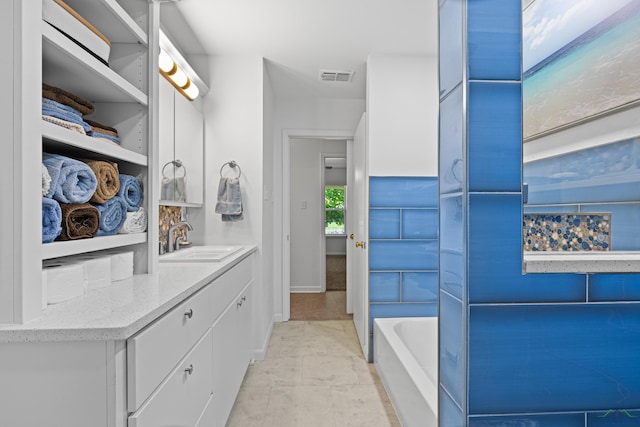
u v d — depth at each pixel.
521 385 0.93
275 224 3.99
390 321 2.81
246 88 3.02
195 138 2.85
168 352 1.14
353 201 4.11
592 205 0.98
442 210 1.08
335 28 2.60
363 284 3.16
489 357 0.92
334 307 4.60
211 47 2.89
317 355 3.09
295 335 3.59
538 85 0.97
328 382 2.60
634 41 1.04
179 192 2.55
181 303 1.28
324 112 3.98
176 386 1.21
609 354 0.94
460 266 0.95
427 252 2.96
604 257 0.96
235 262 2.15
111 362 0.89
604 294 0.94
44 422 0.89
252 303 2.87
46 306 1.05
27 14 0.92
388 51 2.92
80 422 0.89
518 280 0.92
